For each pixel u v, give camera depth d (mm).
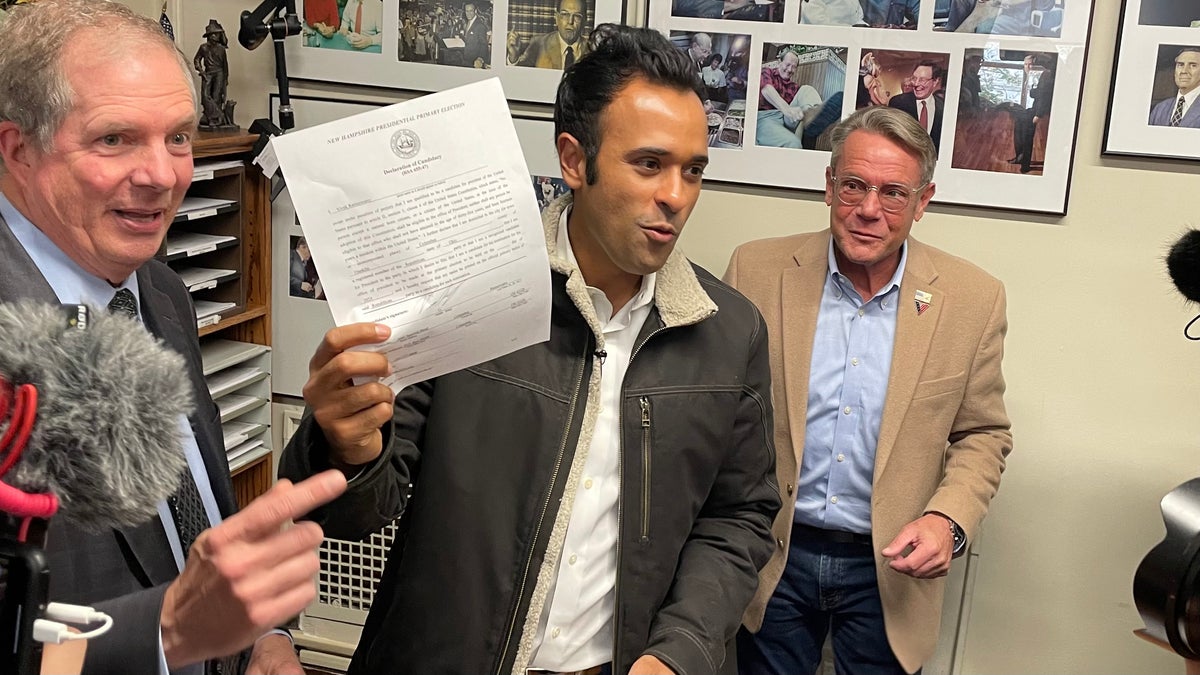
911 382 1971
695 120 1273
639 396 1388
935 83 2293
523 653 1354
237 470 2641
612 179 1272
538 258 1079
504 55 2527
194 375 1302
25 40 1025
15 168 1063
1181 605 1159
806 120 2377
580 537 1387
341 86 2660
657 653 1295
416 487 1377
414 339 1078
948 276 2027
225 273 2555
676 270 1428
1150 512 2361
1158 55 2178
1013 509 2436
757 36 2365
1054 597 2443
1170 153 2207
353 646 2838
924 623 2014
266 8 2475
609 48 1308
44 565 597
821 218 2414
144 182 1052
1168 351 2297
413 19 2568
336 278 1045
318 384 1069
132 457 700
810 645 2137
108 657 793
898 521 1984
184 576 798
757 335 1521
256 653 1195
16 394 659
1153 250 2266
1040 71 2234
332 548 2814
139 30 1074
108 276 1136
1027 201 2293
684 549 1496
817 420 2041
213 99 2537
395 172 1039
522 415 1355
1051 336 2354
